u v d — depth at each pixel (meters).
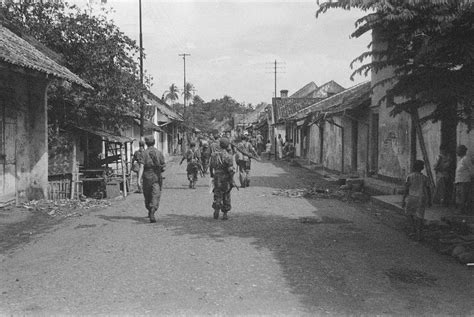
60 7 16.52
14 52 10.62
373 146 17.80
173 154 46.66
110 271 5.99
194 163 16.48
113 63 16.64
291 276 5.77
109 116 17.28
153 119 35.84
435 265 6.33
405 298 5.00
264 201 12.98
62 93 15.07
